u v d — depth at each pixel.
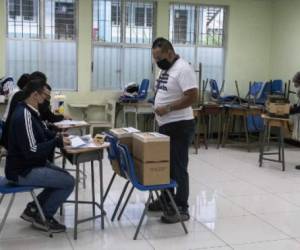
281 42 8.45
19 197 4.45
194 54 8.52
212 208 4.30
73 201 4.01
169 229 3.72
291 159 6.65
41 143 3.38
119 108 7.87
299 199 4.65
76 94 7.86
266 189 5.00
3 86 6.84
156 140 3.38
